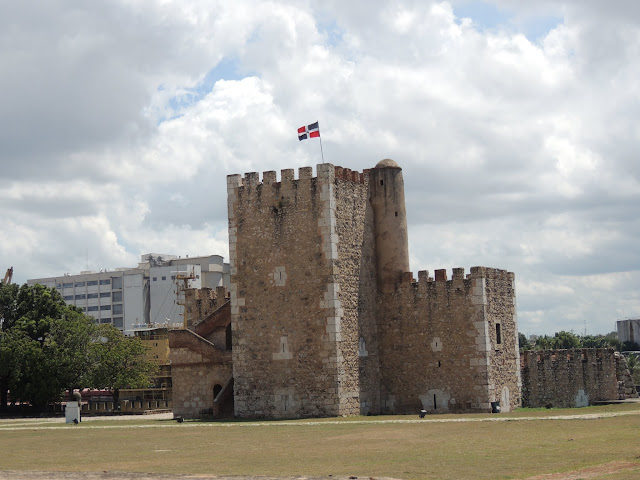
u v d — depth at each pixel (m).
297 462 39.22
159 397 125.94
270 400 70.62
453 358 72.62
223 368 76.25
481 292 72.12
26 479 35.00
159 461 41.06
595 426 50.44
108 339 119.62
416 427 54.69
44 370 106.00
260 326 71.62
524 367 81.94
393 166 76.12
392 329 74.94
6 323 116.31
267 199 72.19
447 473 34.53
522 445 42.69
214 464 39.22
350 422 60.94
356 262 72.50
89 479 34.66
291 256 70.75
